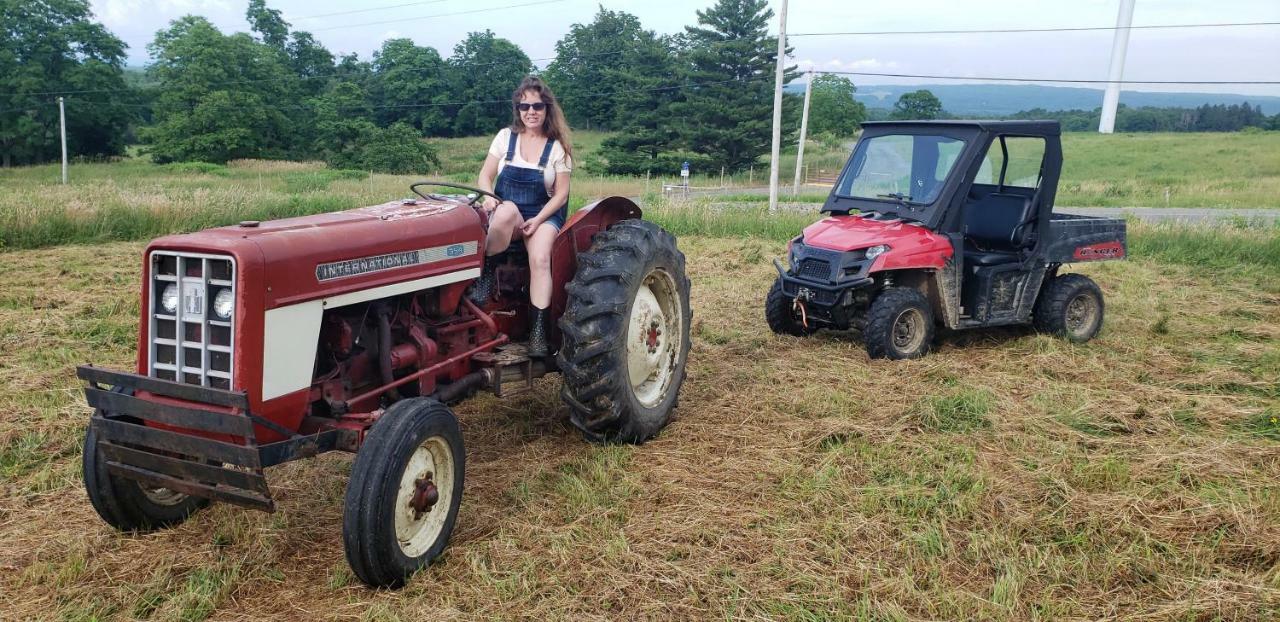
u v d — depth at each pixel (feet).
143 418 10.20
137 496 11.48
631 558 11.00
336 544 11.59
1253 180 113.39
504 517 12.25
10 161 171.94
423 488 10.75
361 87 244.22
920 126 21.49
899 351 20.20
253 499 9.93
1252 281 31.01
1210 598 10.10
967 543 11.57
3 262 33.88
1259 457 14.20
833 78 247.29
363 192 80.59
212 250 9.68
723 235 44.57
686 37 236.02
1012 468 13.89
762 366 19.67
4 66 170.60
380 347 11.78
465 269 12.96
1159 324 23.09
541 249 14.23
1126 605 10.15
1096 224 22.95
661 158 174.09
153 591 10.29
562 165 14.62
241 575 10.78
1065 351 20.93
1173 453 14.39
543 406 16.81
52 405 16.51
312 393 11.00
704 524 11.99
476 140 235.40
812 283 20.26
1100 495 12.80
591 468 13.71
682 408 16.97
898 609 9.86
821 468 13.88
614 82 242.78
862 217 21.62
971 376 18.93
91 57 182.29
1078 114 329.31
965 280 21.43
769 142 172.65
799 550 11.30
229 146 181.16
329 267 10.61
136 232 42.70
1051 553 11.32
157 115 190.60
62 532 11.77
